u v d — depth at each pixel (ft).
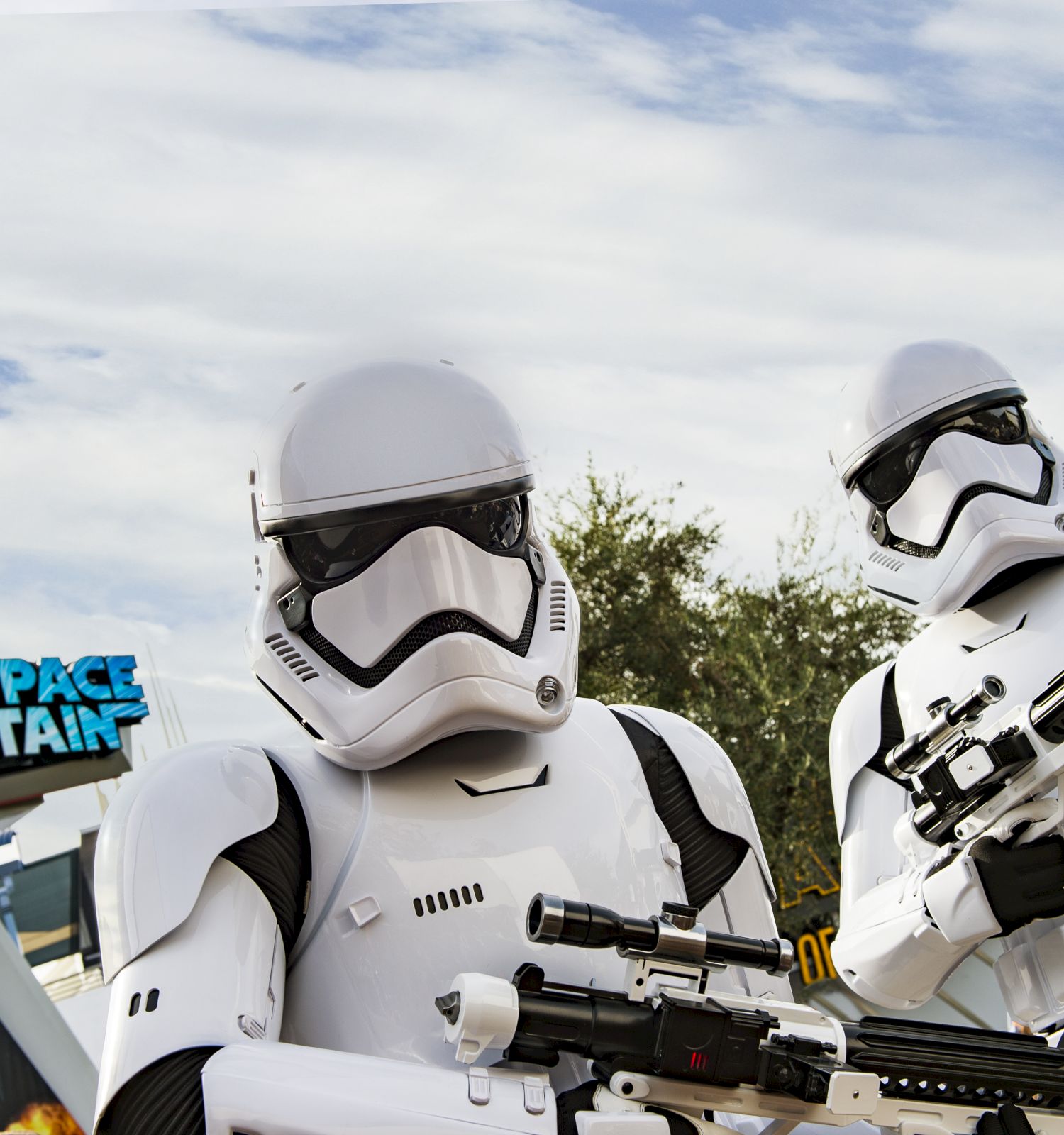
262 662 6.39
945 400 9.64
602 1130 5.22
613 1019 5.52
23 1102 21.70
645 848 6.55
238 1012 5.52
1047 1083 6.22
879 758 10.14
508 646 6.27
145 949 5.61
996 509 9.31
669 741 7.10
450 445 6.25
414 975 5.87
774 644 28.86
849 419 10.09
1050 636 9.29
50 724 25.32
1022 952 9.15
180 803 5.90
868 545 10.14
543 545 6.75
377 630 6.13
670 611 30.48
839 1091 5.72
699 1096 5.59
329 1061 5.22
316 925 6.03
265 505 6.39
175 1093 5.24
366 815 6.15
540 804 6.36
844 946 9.55
